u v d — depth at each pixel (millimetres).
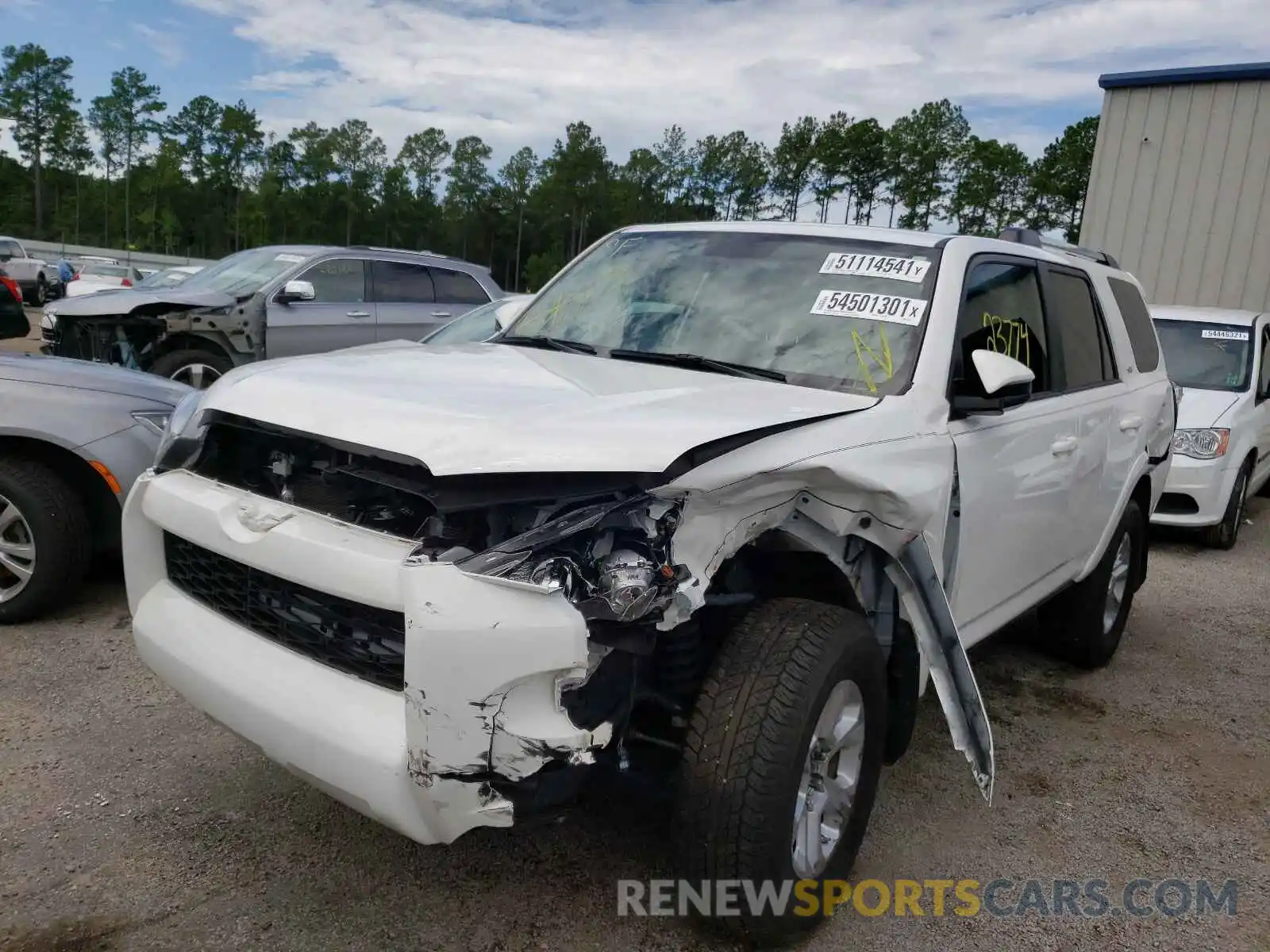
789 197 88938
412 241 97938
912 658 3119
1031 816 3584
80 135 103125
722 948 2686
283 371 2916
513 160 97812
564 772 2264
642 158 93312
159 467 3033
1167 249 13344
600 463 2227
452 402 2555
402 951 2604
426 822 2193
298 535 2395
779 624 2617
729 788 2426
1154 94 13188
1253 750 4285
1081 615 4895
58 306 9430
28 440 4684
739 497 2424
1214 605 6617
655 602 2229
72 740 3633
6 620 4672
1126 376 4820
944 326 3238
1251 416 8266
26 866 2863
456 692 2100
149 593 2955
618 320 3674
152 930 2629
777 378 3160
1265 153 12508
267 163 99625
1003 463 3412
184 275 11469
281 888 2842
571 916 2787
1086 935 2891
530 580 2137
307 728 2318
